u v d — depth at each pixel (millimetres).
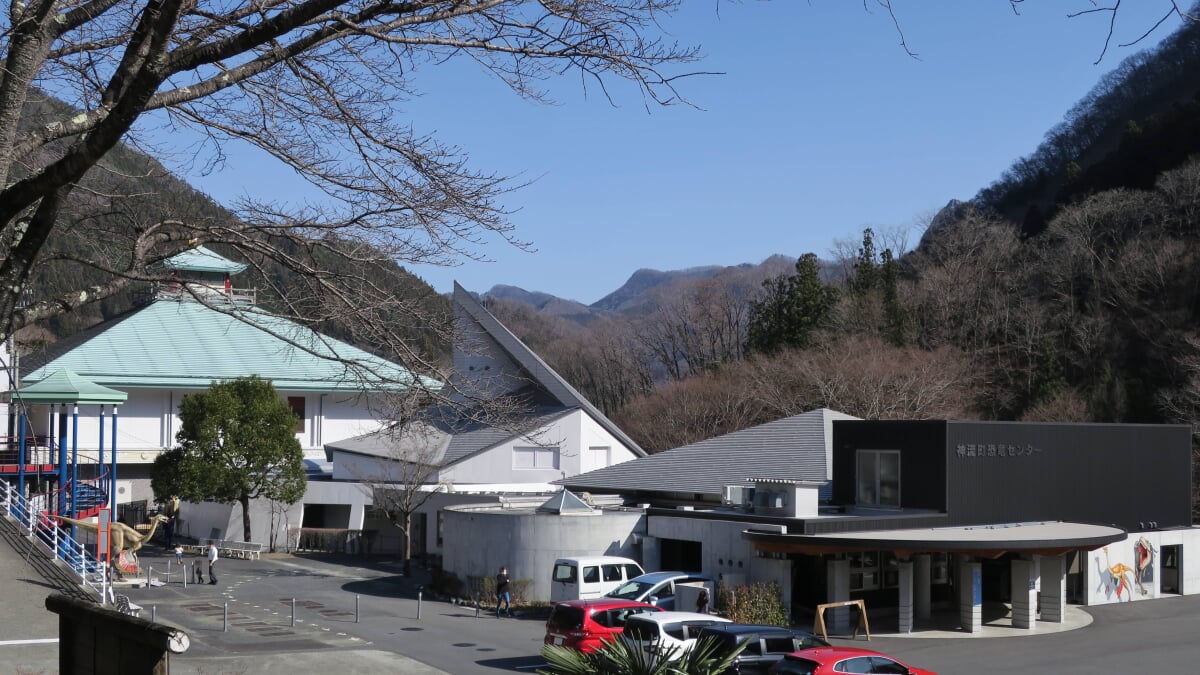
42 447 45781
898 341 78062
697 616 22578
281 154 10359
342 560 50531
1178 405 61219
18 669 17953
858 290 87000
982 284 83812
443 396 11062
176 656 24594
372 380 10953
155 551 53219
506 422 11352
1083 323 75562
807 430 42250
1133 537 38281
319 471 60312
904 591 30172
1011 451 34625
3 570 26562
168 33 8203
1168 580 40281
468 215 10570
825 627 29938
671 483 40156
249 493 52594
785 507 31766
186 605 34344
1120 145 99312
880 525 31234
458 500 47875
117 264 11133
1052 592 32656
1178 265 72375
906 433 33812
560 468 51812
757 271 134750
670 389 78562
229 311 10711
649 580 29891
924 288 84312
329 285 10609
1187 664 25625
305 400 67375
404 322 11070
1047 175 123000
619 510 37562
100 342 63438
